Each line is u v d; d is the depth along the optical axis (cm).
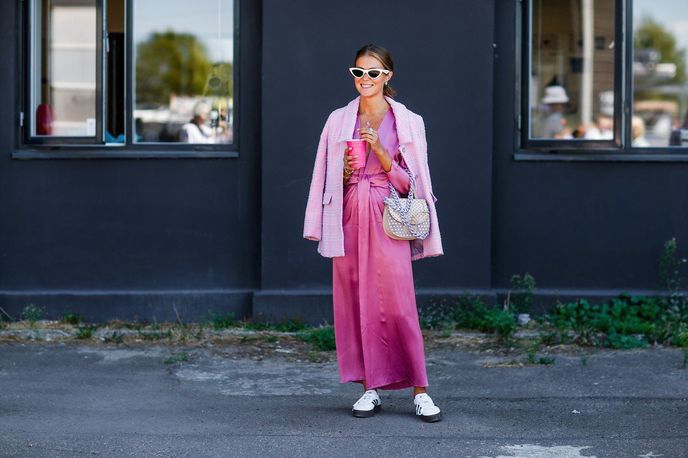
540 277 866
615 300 852
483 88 838
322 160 582
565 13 866
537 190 862
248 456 525
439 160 842
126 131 859
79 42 861
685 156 858
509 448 538
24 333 810
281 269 843
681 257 861
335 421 586
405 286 575
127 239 858
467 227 844
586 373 695
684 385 663
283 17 834
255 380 686
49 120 866
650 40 866
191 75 866
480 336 801
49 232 856
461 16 837
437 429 571
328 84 837
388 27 837
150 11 861
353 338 591
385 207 569
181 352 761
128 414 604
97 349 771
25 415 600
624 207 861
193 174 857
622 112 861
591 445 544
